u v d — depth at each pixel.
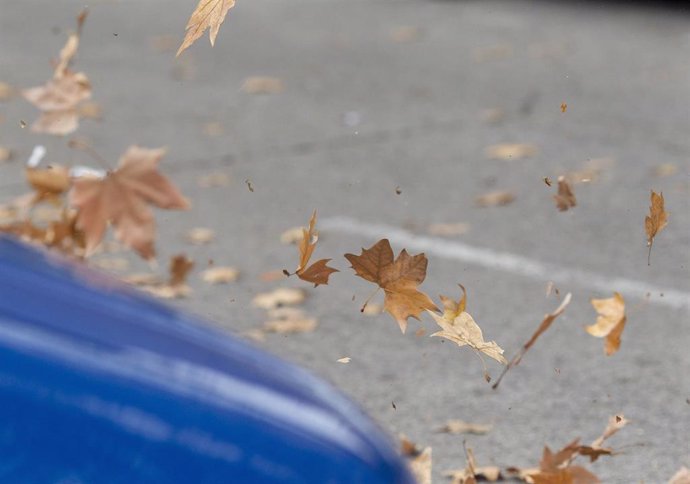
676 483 4.16
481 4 16.98
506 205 8.80
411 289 3.71
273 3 17.73
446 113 11.66
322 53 14.42
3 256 1.83
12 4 17.62
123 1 17.91
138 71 13.54
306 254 3.60
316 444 1.58
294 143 10.66
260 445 1.56
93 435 1.53
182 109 11.86
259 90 12.65
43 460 1.52
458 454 5.02
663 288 7.05
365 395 5.61
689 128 10.86
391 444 1.75
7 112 11.37
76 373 1.55
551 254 7.71
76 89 4.60
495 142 10.56
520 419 5.35
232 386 1.64
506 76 13.02
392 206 8.84
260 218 8.52
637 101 11.81
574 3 16.75
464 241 8.02
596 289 7.04
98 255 7.55
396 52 14.40
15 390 1.52
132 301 1.86
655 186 9.15
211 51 14.55
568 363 5.94
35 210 8.13
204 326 1.90
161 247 7.85
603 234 8.08
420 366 5.93
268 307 6.79
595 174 9.45
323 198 9.03
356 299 6.89
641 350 6.09
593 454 4.18
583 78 12.80
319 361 6.00
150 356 1.64
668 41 14.45
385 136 10.87
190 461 1.54
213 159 10.13
